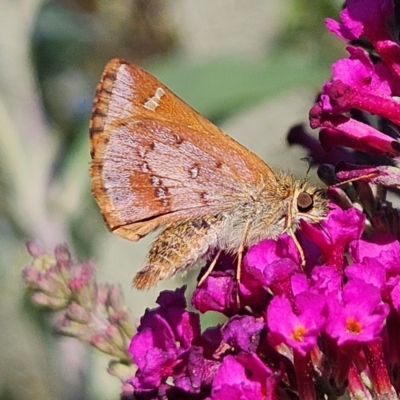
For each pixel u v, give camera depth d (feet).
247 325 0.36
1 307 0.63
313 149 0.40
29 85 0.60
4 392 0.68
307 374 0.36
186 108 0.41
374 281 0.36
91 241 0.61
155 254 0.41
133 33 0.83
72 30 0.72
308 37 0.73
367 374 0.38
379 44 0.37
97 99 0.41
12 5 0.59
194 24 0.87
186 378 0.37
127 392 0.45
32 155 0.59
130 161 0.41
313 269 0.37
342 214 0.37
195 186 0.41
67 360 0.57
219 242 0.41
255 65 0.56
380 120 0.39
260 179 0.41
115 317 0.46
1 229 0.61
